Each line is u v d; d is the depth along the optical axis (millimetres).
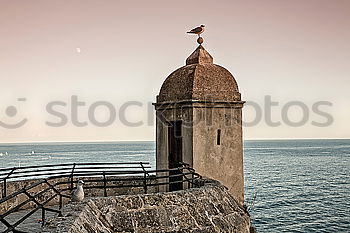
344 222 38000
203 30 14883
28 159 112938
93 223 7422
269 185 60031
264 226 37125
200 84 13703
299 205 45531
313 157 124625
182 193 9102
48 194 12664
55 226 6590
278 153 151625
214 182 10742
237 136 14117
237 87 14414
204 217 8883
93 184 13883
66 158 116312
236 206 10141
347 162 103938
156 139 15094
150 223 8234
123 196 8539
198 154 13422
